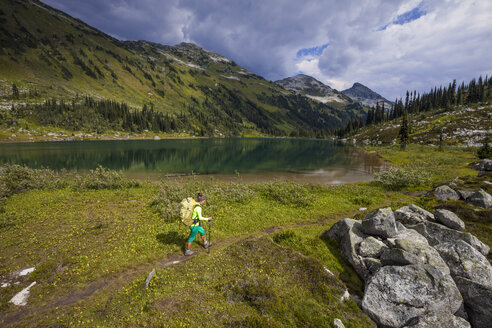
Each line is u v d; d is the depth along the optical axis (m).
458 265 6.95
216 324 5.45
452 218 9.80
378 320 6.01
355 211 16.14
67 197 18.42
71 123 154.50
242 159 57.91
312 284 6.93
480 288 5.91
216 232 12.23
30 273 8.39
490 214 10.92
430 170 33.66
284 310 5.89
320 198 19.27
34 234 11.53
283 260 7.92
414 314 5.80
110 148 83.31
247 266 7.82
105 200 17.83
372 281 6.72
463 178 18.67
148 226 12.73
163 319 5.66
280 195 19.23
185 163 49.59
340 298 6.48
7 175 20.66
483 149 41.81
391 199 18.97
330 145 121.75
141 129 185.88
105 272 8.48
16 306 6.78
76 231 11.93
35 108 153.00
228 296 6.41
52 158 53.97
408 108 178.38
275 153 74.81
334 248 9.71
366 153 75.00
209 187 22.03
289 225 13.73
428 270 6.46
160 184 23.58
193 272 7.73
